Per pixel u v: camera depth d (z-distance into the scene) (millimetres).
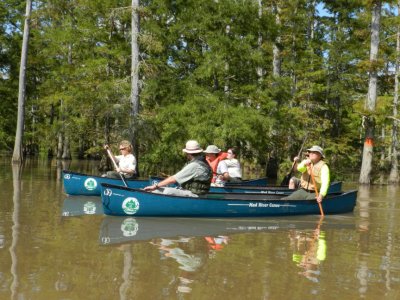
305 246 6242
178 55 18891
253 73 18359
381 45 19172
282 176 21469
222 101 17250
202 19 17609
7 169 18203
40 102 25922
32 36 26281
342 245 6383
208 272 4863
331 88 24734
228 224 7832
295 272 4961
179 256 5473
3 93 26766
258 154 20141
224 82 18266
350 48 23516
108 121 19625
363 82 24625
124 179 10641
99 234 6586
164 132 17141
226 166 11484
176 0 18688
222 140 16609
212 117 16703
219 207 8391
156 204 8141
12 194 10594
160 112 17297
